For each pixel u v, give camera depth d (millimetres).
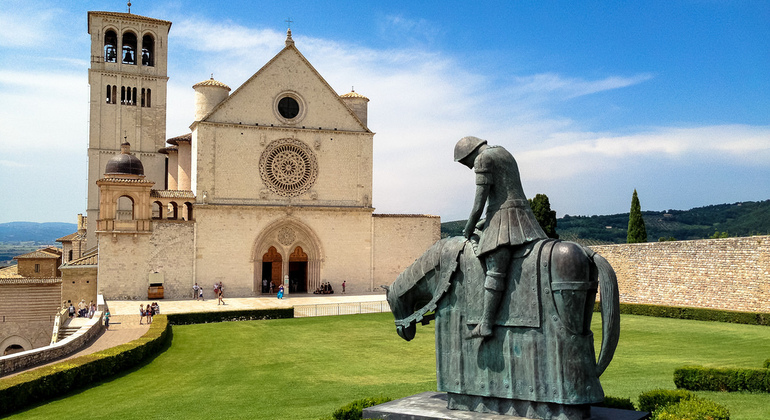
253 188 69750
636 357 31516
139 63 88812
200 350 38875
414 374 29672
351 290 73000
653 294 55469
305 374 30500
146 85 89312
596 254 13414
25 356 31438
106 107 87125
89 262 65625
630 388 22828
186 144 78375
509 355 13656
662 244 54750
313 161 72312
